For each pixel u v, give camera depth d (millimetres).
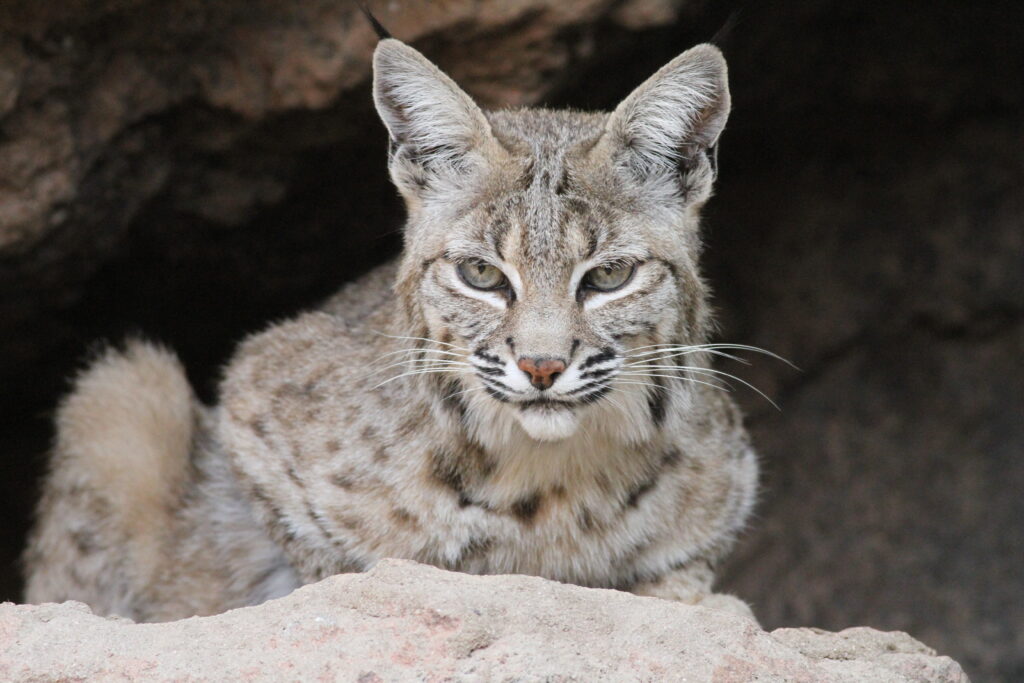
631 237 8688
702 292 9422
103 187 11367
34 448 14508
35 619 6871
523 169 8742
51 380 13570
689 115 9031
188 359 14203
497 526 9047
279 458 9812
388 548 9250
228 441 10281
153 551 11234
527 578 7023
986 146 14961
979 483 15562
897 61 13891
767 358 15891
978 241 15227
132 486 11227
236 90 11273
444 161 9055
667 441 9195
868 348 15844
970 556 15469
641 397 8914
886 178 15312
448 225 8836
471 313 8617
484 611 6703
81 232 11484
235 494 10938
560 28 10883
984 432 15633
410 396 9203
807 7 12453
